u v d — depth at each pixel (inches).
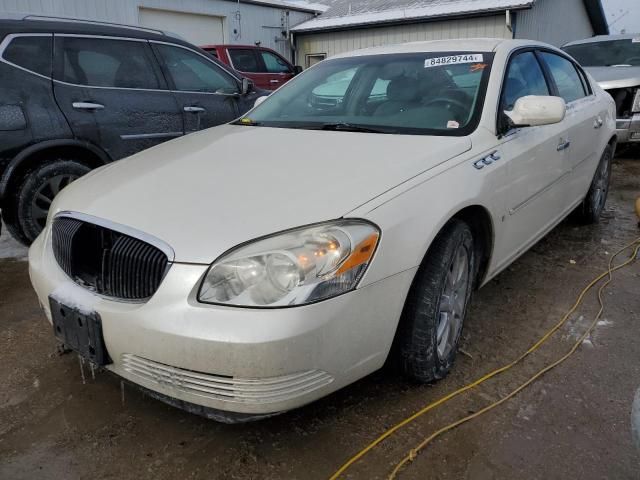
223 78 207.8
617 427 84.7
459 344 105.7
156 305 70.4
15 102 150.5
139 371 74.5
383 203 78.0
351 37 583.8
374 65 128.0
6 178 149.5
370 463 78.0
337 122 115.3
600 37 369.4
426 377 90.7
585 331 114.1
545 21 556.4
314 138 104.4
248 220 73.0
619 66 325.7
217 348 67.1
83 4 405.1
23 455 80.0
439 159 92.0
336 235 71.9
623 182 259.3
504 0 490.6
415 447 80.8
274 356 67.1
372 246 74.4
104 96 169.3
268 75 417.4
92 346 77.2
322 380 72.9
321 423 86.3
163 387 73.0
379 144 97.3
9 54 152.5
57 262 87.0
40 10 382.6
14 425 86.5
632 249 163.9
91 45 170.7
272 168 88.5
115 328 73.6
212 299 68.5
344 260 71.4
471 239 97.6
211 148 103.9
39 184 156.0
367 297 74.1
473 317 120.8
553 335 112.7
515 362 102.4
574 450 80.0
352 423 86.1
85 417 88.6
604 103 175.3
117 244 76.6
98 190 89.9
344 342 72.8
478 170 96.0
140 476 76.2
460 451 80.0
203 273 69.1
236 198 78.7
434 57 124.0
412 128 106.7
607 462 77.7
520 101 109.1
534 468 76.7
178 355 69.2
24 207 154.9
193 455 80.0
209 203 78.0
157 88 184.5
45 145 155.4
